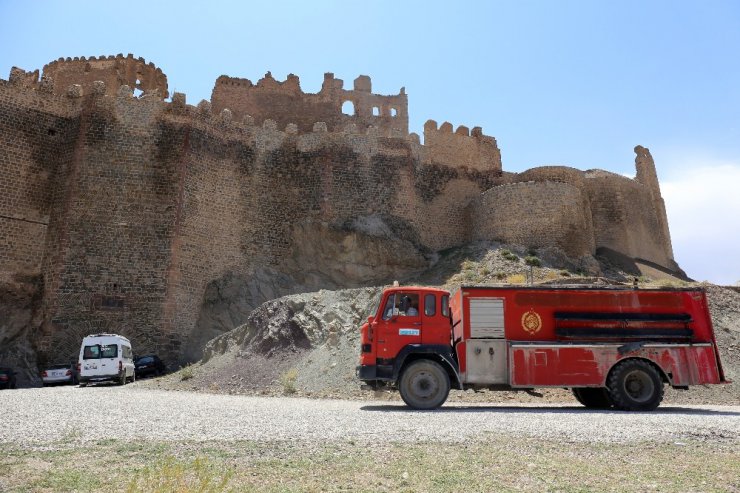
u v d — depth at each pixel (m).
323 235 42.16
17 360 31.41
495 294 17.06
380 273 42.16
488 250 42.50
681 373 16.47
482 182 50.75
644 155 57.06
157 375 31.52
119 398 17.30
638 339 16.77
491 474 7.36
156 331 33.69
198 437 9.54
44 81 37.62
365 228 42.81
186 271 36.00
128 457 7.91
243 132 42.50
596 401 17.75
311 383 22.23
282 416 12.66
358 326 25.44
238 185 41.03
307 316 27.11
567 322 16.84
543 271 38.19
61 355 31.83
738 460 8.42
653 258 51.47
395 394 20.44
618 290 17.14
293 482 6.83
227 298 37.31
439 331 16.27
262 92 57.94
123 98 37.84
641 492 6.68
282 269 41.41
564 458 8.38
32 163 35.94
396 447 8.95
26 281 34.06
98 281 33.84
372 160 45.81
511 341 16.64
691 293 17.17
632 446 9.41
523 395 21.14
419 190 47.59
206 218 38.25
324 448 8.77
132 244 35.09
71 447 8.47
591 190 50.50
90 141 36.41
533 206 43.44
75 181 35.34
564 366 16.50
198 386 23.92
